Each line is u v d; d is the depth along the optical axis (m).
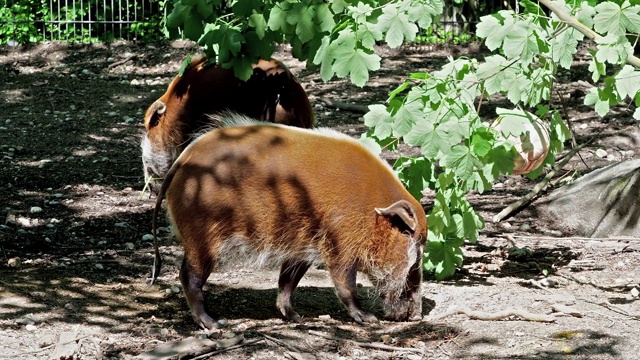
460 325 6.76
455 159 7.21
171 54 17.89
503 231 9.77
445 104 7.25
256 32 7.68
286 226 6.50
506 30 7.14
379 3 7.71
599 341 6.42
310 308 7.27
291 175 6.46
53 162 11.85
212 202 6.44
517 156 7.73
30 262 8.12
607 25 7.07
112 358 5.96
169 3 8.64
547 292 7.66
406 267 6.72
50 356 5.95
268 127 6.65
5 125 13.43
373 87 15.95
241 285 7.75
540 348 6.30
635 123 13.44
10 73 16.73
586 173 11.65
